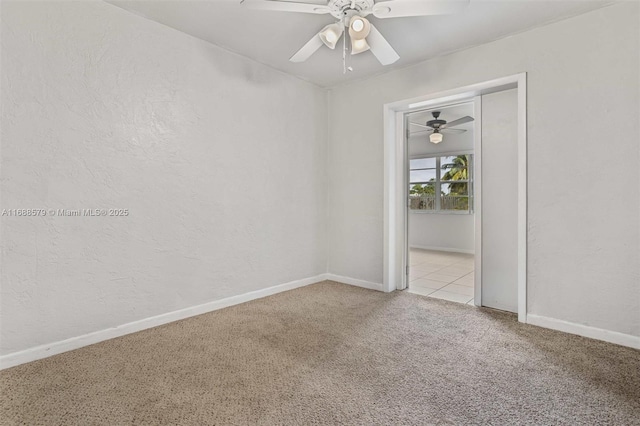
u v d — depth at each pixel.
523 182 2.49
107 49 2.16
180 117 2.54
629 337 2.09
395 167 3.43
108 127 2.18
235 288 2.95
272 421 1.39
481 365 1.86
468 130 5.80
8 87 1.81
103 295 2.18
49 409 1.46
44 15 1.91
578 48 2.25
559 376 1.74
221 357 1.96
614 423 1.38
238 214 2.96
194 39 2.62
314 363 1.89
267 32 2.53
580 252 2.27
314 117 3.68
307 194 3.62
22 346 1.87
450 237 6.46
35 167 1.90
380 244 3.41
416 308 2.86
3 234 1.81
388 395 1.58
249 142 3.04
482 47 2.68
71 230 2.04
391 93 3.28
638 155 2.05
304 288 3.49
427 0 1.66
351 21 1.82
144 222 2.37
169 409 1.47
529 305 2.49
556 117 2.35
